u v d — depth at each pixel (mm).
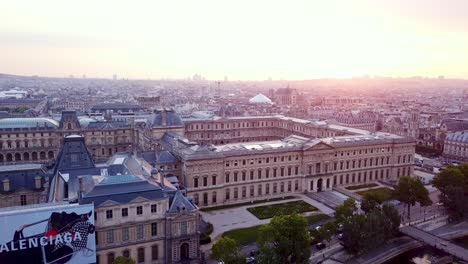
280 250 114438
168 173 182750
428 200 165500
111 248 116875
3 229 99688
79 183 125688
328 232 135375
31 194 147250
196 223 126688
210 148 191000
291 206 181500
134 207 118812
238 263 108562
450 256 134750
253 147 199125
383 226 136875
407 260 140625
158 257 124062
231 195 187375
